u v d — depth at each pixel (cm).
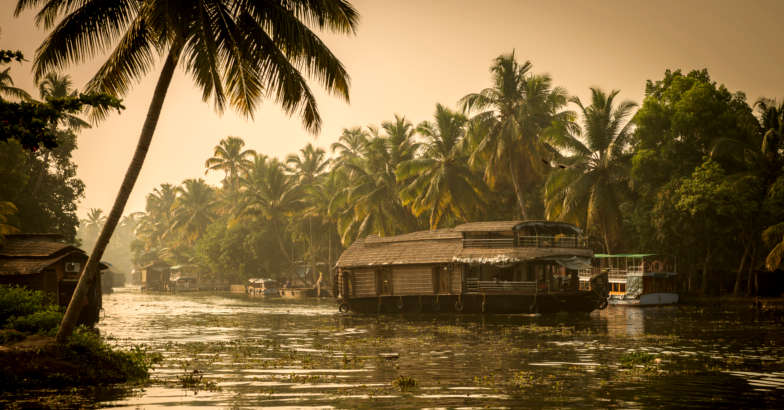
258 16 1727
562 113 5478
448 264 4231
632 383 1574
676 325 3184
